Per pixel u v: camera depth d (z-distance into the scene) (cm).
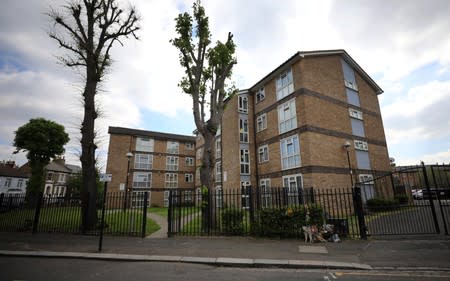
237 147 2109
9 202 1178
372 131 2078
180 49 1278
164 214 1880
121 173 3272
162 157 3688
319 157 1609
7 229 1101
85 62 1305
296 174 1675
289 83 1853
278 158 1884
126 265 623
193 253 709
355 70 2147
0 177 3700
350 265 580
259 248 755
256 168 2127
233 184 2098
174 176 3728
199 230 1061
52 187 4369
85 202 1095
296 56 1752
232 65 1354
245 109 2247
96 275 540
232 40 1339
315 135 1638
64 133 3009
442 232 893
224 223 973
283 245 792
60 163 4850
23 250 754
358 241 824
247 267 606
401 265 577
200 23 1302
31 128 2772
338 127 1791
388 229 978
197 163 3681
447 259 607
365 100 2133
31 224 1112
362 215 874
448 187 1140
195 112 1259
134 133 3481
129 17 1351
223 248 762
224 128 2362
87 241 880
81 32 1247
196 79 1283
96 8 1295
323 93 1789
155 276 532
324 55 1891
